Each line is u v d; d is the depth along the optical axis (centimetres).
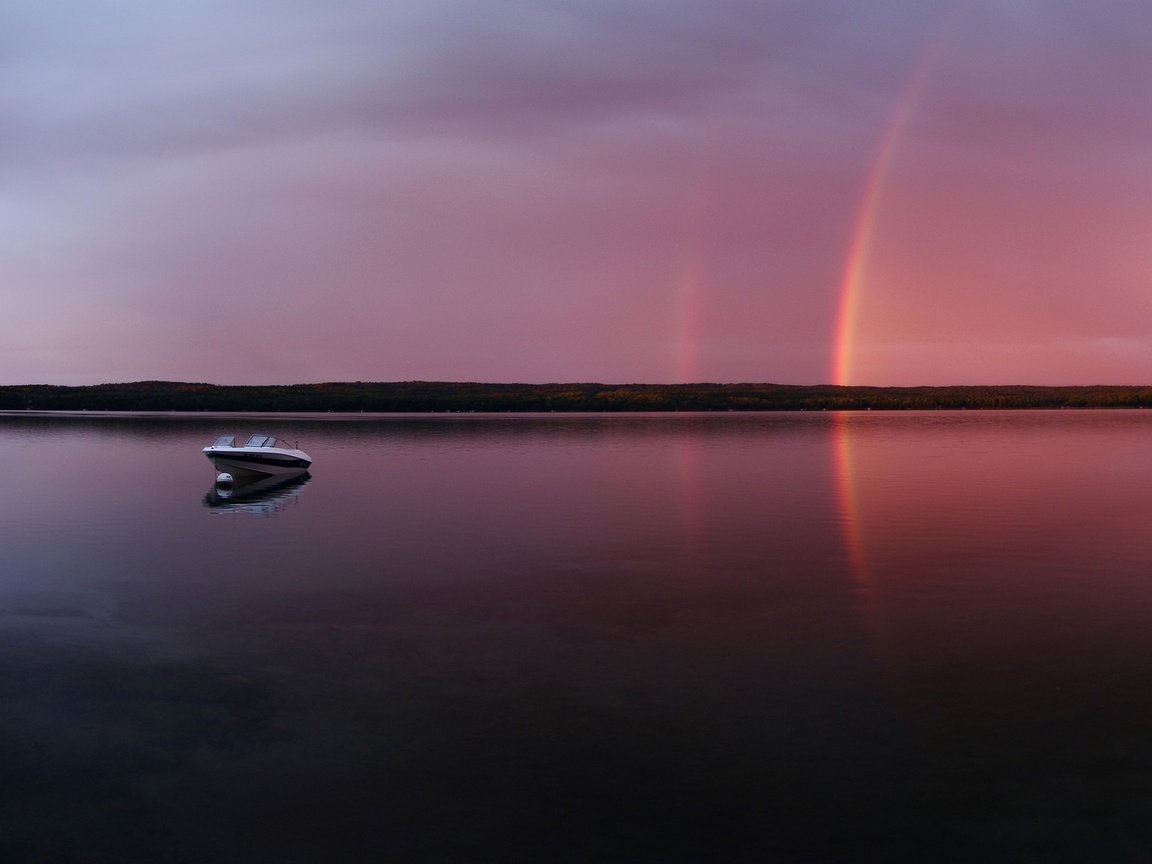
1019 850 1102
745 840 1126
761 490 4594
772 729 1429
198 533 3281
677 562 2692
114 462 6500
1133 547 2897
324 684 1650
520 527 3372
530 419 15812
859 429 11431
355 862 1090
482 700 1562
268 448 5256
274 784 1272
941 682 1625
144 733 1442
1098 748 1351
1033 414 17350
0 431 10862
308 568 2638
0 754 1370
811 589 2336
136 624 2055
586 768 1308
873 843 1118
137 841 1137
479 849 1112
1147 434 9781
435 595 2295
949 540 3045
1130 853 1096
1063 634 1911
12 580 2505
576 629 1981
